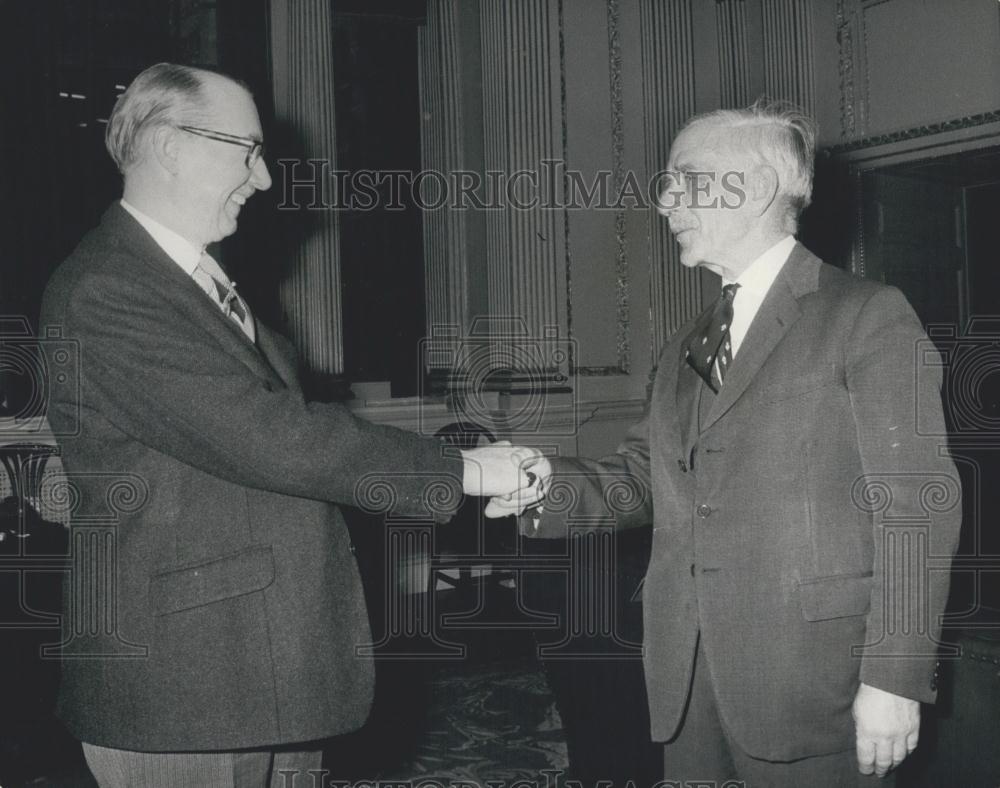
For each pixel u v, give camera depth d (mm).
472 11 5891
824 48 6227
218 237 1637
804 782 1513
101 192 5004
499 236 5746
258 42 4875
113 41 4926
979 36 5488
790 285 1596
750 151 1590
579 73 5805
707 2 6293
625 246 5926
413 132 6016
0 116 4785
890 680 1385
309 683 1496
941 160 5809
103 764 1508
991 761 1659
